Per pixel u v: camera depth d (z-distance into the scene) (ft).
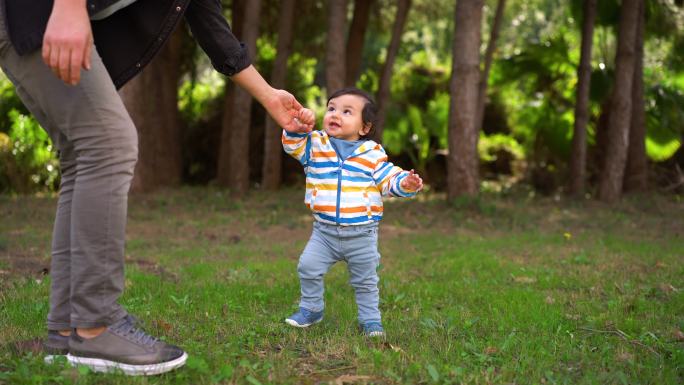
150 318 12.16
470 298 14.84
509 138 59.57
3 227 29.17
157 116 49.47
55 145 8.46
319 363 9.61
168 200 39.99
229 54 9.53
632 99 46.26
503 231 31.24
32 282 15.38
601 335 11.70
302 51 57.88
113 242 8.01
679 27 48.55
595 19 48.16
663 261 21.16
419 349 10.28
